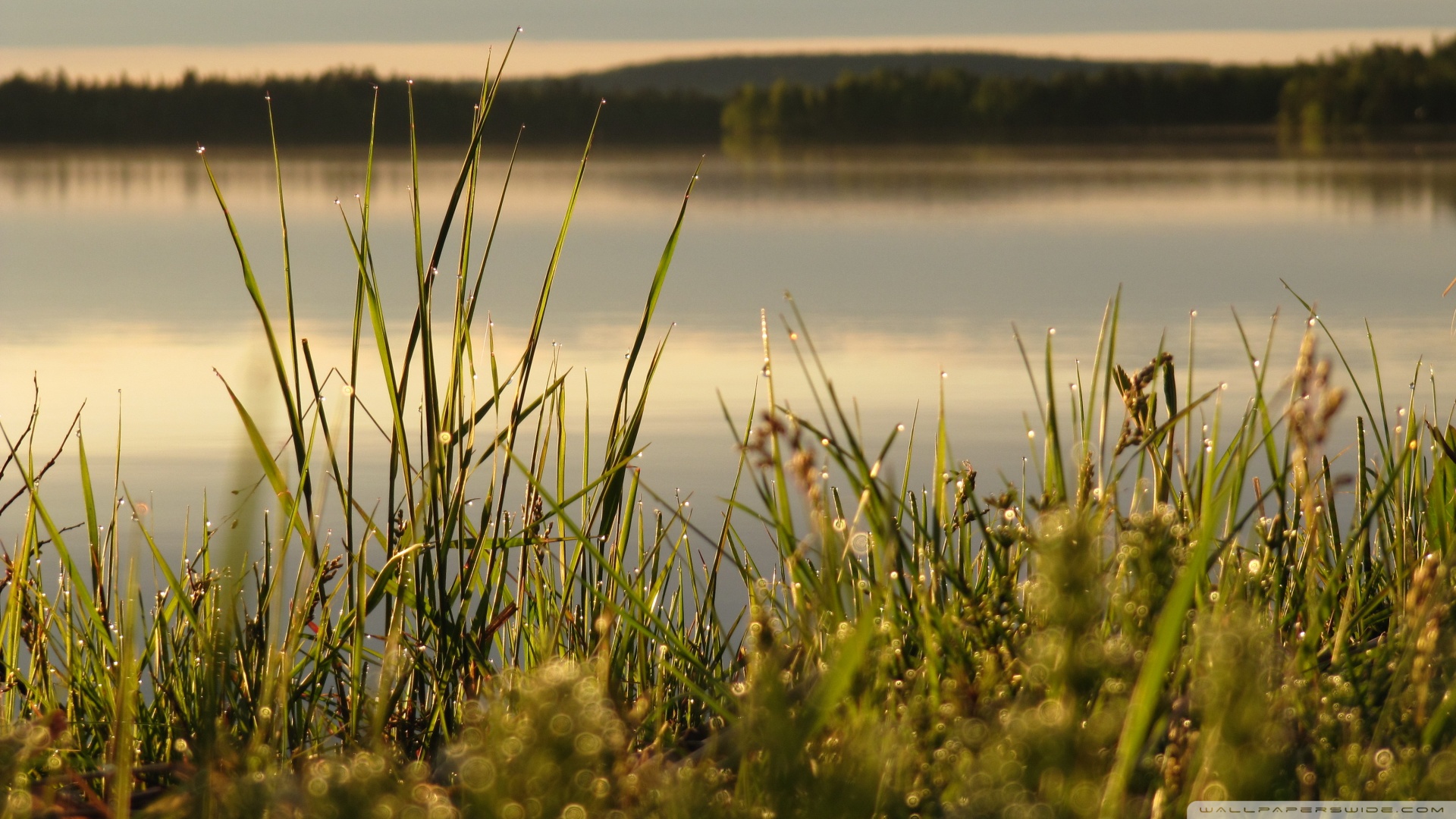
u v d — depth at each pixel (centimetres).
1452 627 183
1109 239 2486
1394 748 166
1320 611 214
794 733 149
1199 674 169
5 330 1325
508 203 4119
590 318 1396
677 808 149
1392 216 2922
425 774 184
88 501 252
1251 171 5588
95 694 236
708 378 1042
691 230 2838
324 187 5581
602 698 169
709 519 539
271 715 207
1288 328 1245
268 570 246
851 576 206
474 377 251
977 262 2075
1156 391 220
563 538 248
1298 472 213
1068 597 151
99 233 2856
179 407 943
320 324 1334
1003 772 142
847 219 3180
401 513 260
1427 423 250
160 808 173
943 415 217
